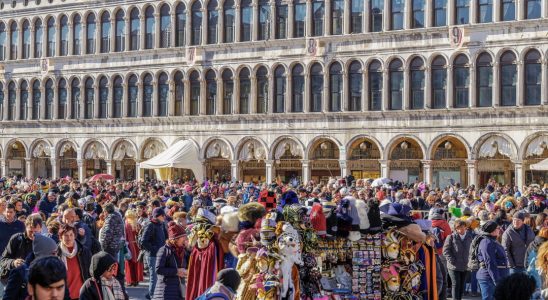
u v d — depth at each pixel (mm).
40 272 10352
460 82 59344
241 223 15773
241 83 67812
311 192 40250
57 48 76375
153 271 23344
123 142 73188
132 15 72938
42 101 77062
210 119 68688
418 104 60844
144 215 28188
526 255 19734
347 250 15305
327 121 63938
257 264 14102
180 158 52688
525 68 57031
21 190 41281
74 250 16609
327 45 63812
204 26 69250
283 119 65688
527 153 56906
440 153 61719
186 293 16969
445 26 59406
